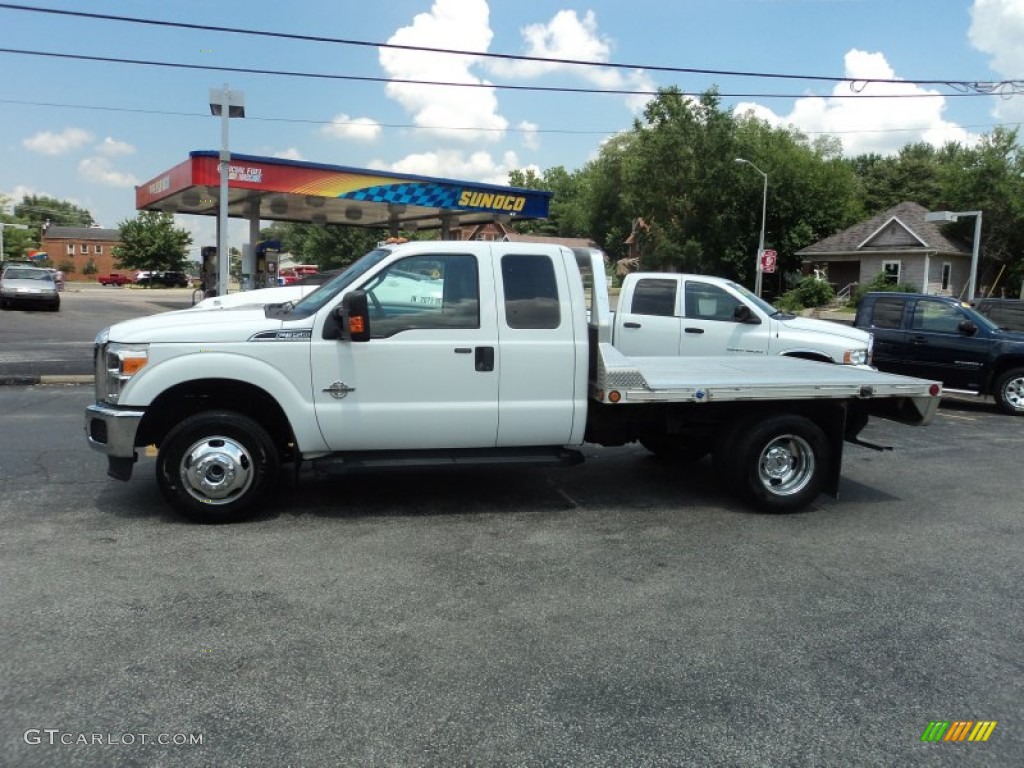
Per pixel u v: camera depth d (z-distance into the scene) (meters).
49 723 3.13
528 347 5.91
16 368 13.91
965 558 5.37
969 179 41.62
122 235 74.31
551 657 3.79
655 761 2.98
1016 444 9.65
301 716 3.23
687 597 4.57
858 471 8.05
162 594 4.43
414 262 5.79
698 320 10.16
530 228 88.88
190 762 2.91
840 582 4.87
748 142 51.19
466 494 6.73
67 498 6.29
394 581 4.71
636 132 54.50
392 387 5.73
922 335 12.77
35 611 4.16
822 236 53.69
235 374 5.51
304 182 23.39
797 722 3.27
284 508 6.15
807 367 7.31
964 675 3.71
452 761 2.95
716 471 6.57
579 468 7.81
